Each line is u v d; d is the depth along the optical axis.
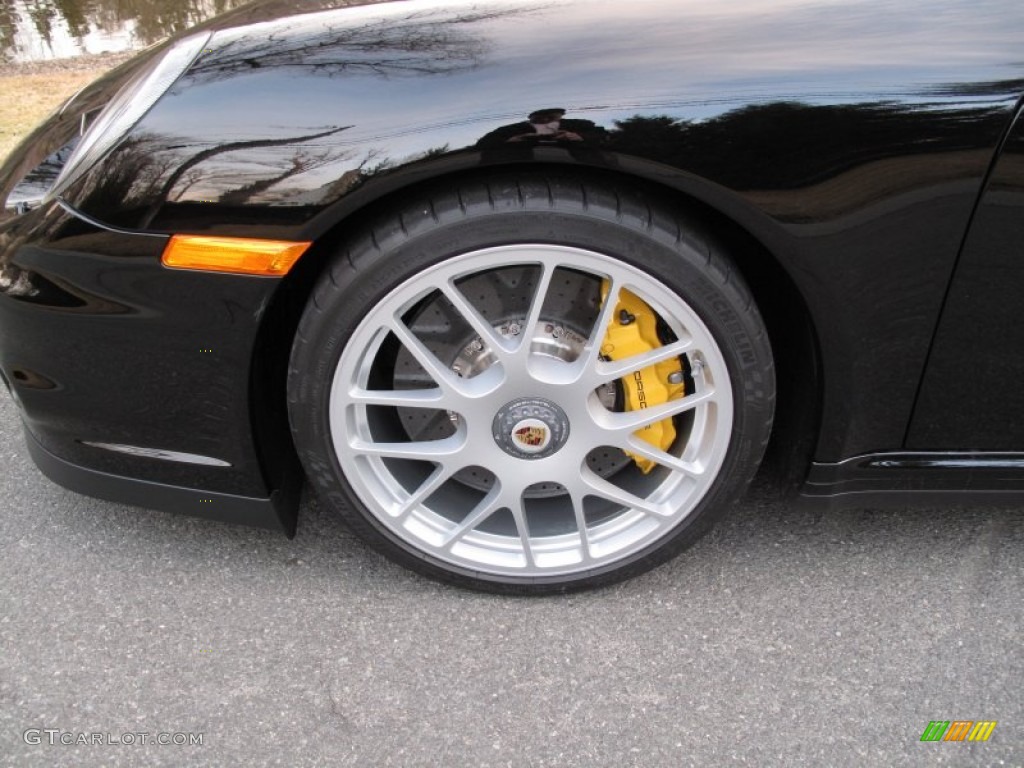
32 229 1.58
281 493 1.84
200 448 1.73
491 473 1.84
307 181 1.45
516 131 1.41
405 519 1.81
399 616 1.87
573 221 1.46
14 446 2.35
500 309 1.70
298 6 1.65
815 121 1.41
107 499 1.86
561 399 1.64
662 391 1.73
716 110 1.41
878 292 1.52
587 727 1.63
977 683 1.71
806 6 1.48
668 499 1.80
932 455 1.75
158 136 1.50
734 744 1.60
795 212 1.45
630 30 1.47
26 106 4.71
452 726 1.64
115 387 1.66
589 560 1.84
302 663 1.76
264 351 1.66
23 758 1.57
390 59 1.48
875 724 1.63
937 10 1.45
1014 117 1.40
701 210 1.60
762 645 1.79
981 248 1.48
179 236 1.49
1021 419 1.69
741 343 1.58
